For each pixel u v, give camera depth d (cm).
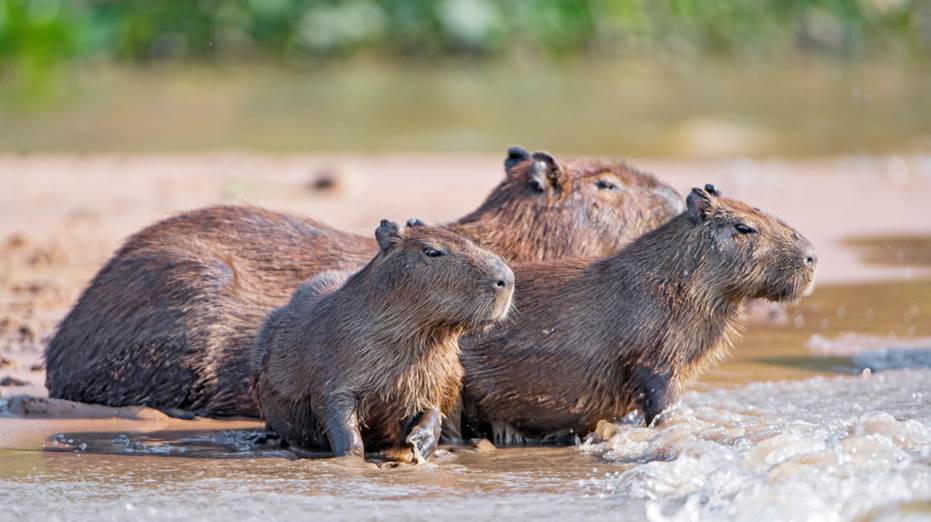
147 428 1709
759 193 3600
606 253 1931
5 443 1611
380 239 1532
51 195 3494
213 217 1916
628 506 1299
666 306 1641
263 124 5125
